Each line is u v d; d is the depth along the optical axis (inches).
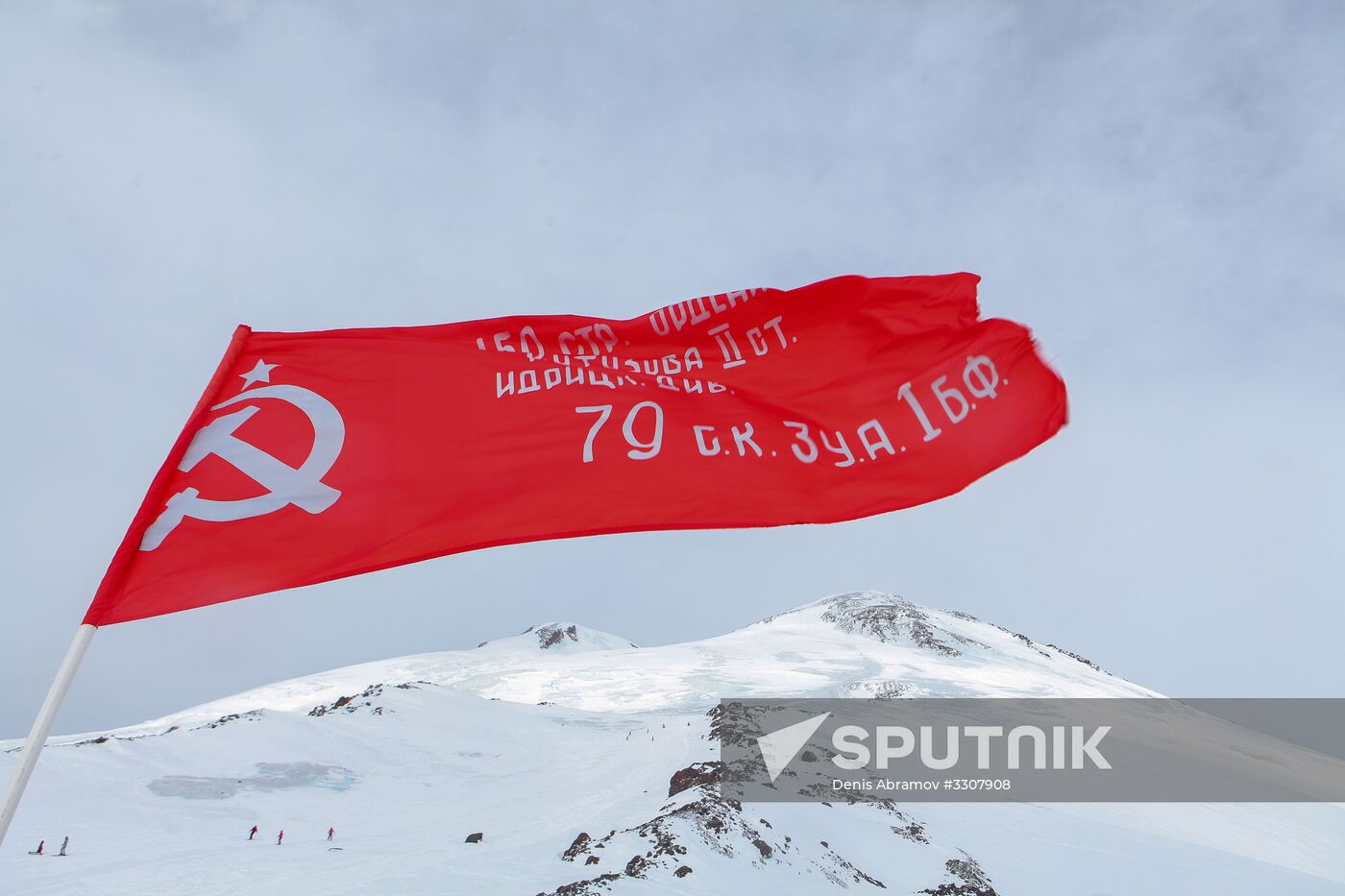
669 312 319.0
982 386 311.0
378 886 1378.0
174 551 235.8
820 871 1681.8
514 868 1494.8
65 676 206.8
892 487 300.8
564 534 271.1
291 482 255.6
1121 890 2012.8
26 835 1870.1
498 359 295.1
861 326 317.7
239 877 1552.7
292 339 278.2
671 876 1434.5
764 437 303.6
